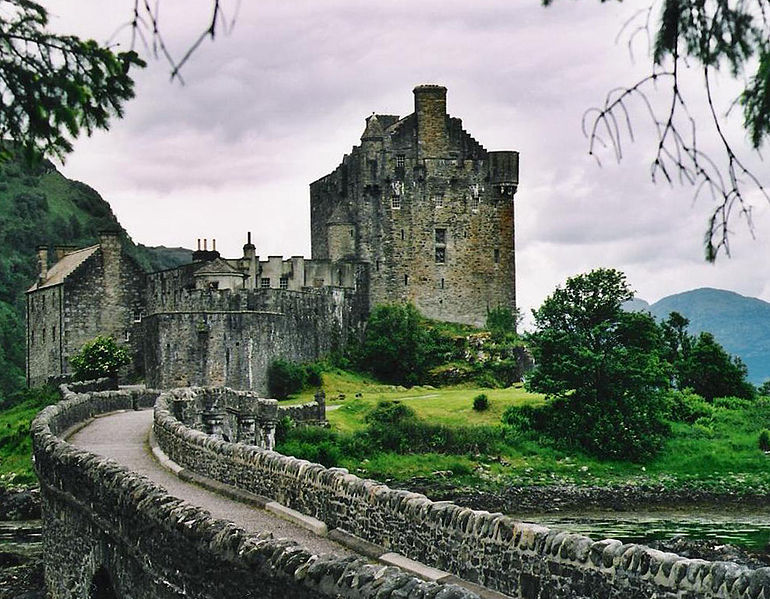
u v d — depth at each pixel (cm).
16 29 1653
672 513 7531
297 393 11069
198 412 5453
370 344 12169
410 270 13125
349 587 1463
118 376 11875
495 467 8419
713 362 10756
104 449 4238
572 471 8400
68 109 1664
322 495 2391
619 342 9238
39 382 12794
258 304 11562
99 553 2517
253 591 1641
